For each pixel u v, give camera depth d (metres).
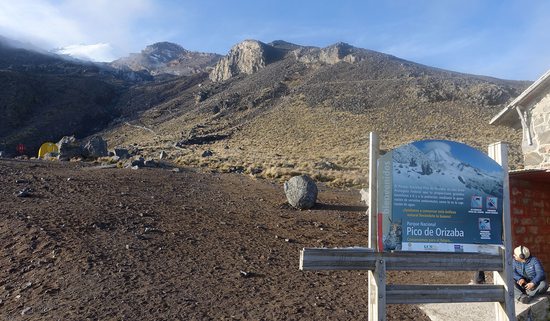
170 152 59.84
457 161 5.91
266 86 132.25
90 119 141.88
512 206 9.38
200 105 136.38
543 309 7.22
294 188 18.45
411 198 5.66
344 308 7.68
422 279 9.69
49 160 30.81
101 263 9.09
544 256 9.72
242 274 9.16
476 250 5.84
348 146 60.03
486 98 79.75
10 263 9.03
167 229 12.30
